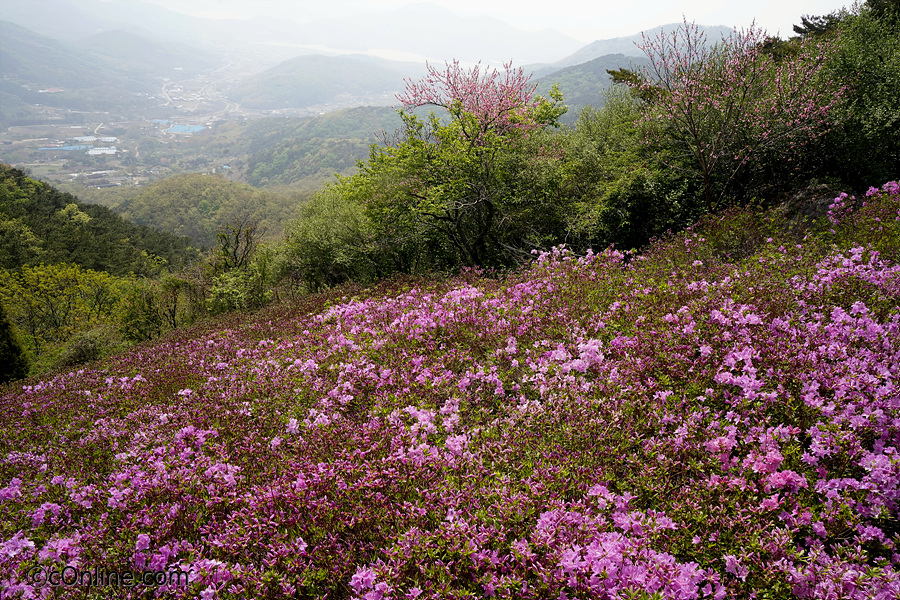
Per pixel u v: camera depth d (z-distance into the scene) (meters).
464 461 3.44
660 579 2.42
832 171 11.19
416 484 3.31
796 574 2.35
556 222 13.77
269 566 2.94
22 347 15.98
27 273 28.06
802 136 10.70
